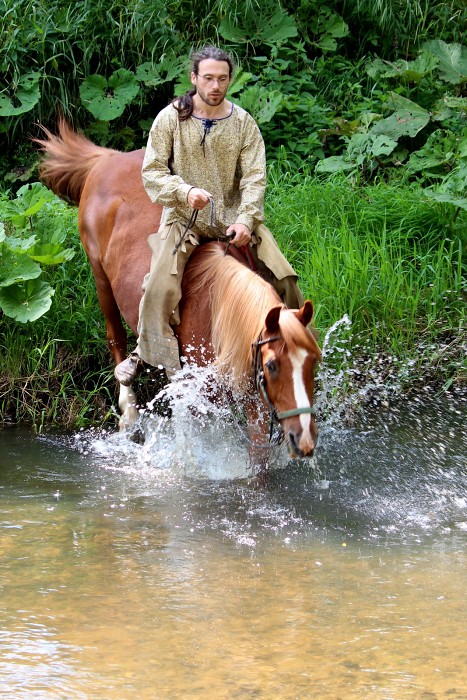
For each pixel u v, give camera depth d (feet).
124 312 16.65
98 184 17.95
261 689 8.55
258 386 13.02
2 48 27.20
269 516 13.55
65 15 28.22
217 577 11.19
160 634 9.64
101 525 13.03
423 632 9.71
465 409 18.80
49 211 22.16
